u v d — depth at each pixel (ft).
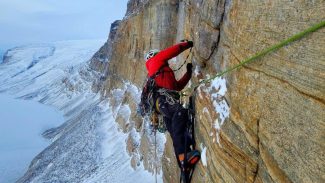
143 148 53.98
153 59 22.43
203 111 21.20
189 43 22.90
